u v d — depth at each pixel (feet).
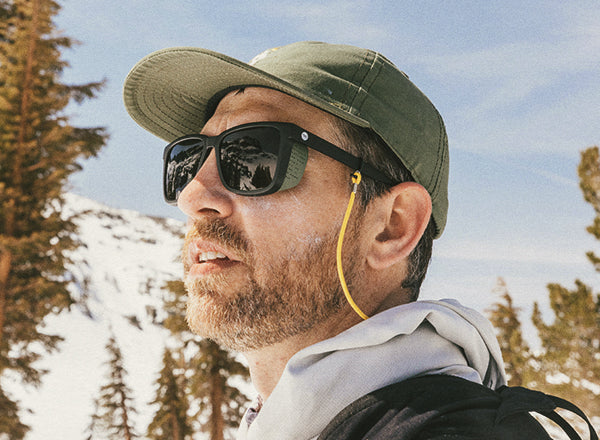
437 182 4.99
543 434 3.25
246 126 4.60
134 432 114.11
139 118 5.90
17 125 63.98
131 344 289.12
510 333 89.61
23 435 59.41
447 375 3.53
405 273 4.90
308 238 4.38
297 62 4.66
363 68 4.59
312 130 4.58
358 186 4.60
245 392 105.29
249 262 4.33
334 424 3.37
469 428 2.98
